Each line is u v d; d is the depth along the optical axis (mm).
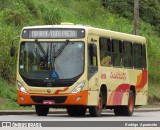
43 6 55406
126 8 68438
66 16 57250
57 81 29281
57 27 29922
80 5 63312
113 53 32719
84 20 59656
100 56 30953
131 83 35250
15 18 48031
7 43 41406
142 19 70438
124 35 34500
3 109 34625
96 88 30359
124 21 64812
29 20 50250
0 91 37438
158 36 69625
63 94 29188
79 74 29234
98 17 63250
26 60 30016
